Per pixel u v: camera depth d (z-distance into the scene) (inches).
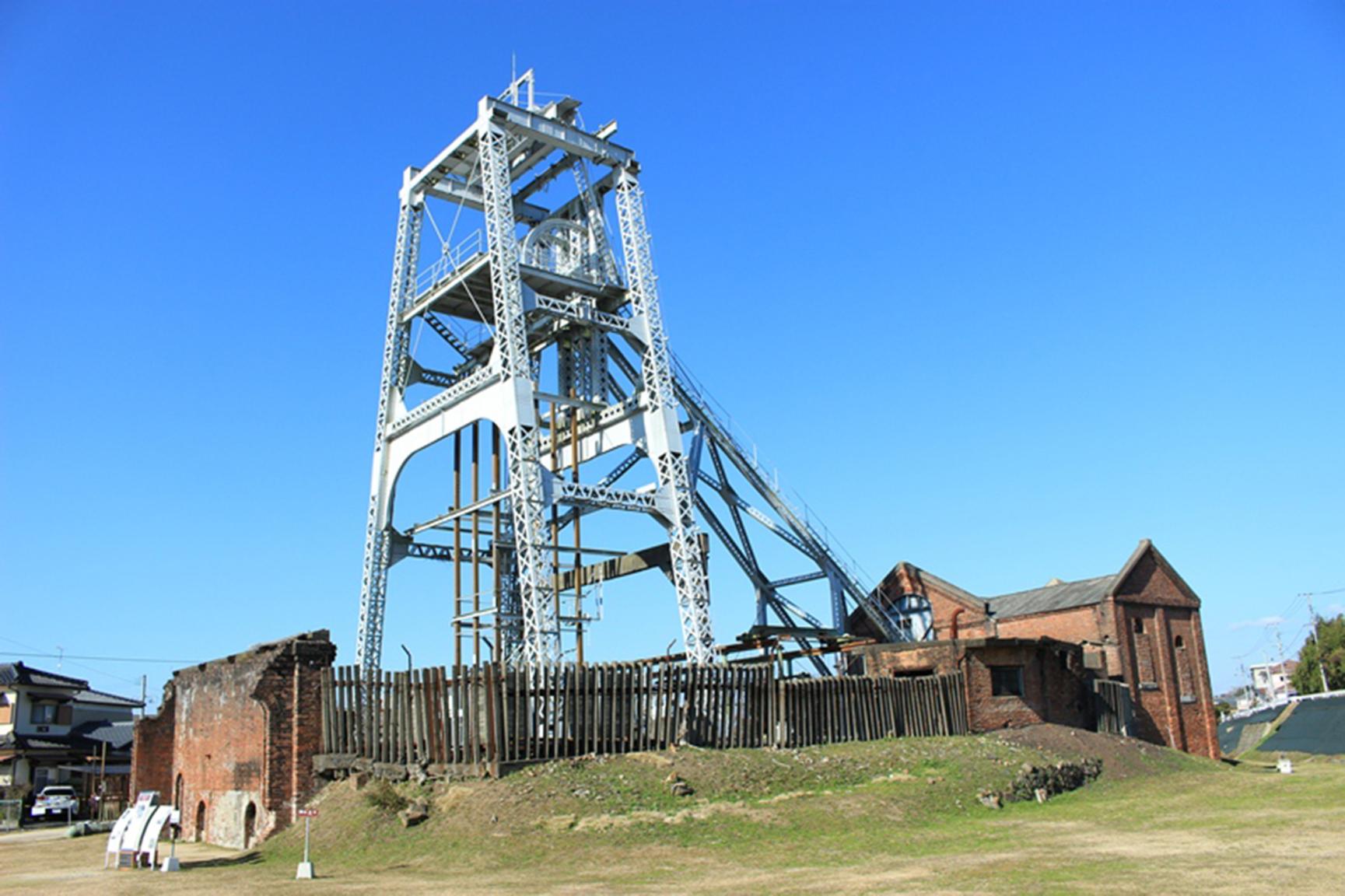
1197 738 2095.2
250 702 1143.0
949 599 2139.5
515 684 957.8
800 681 1185.4
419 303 1588.3
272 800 1066.1
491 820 856.9
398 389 1611.7
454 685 969.5
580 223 1626.5
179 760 1400.1
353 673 1087.6
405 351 1624.0
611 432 1609.3
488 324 1577.3
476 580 1504.7
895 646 1531.7
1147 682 2027.6
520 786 899.4
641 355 1566.2
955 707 1364.4
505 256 1413.6
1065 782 1176.8
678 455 1513.3
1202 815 930.1
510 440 1352.1
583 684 1003.3
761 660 1758.1
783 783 984.3
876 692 1266.0
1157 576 2129.7
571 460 1654.8
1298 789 1088.2
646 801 895.7
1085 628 2044.8
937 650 1476.4
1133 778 1293.1
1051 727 1430.9
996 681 1449.3
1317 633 4365.2
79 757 2393.0
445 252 1571.1
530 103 1599.4
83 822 1711.4
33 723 2453.2
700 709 1088.2
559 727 992.2
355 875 779.4
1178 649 2123.5
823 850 789.9
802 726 1173.1
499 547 1489.9
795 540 1905.8
